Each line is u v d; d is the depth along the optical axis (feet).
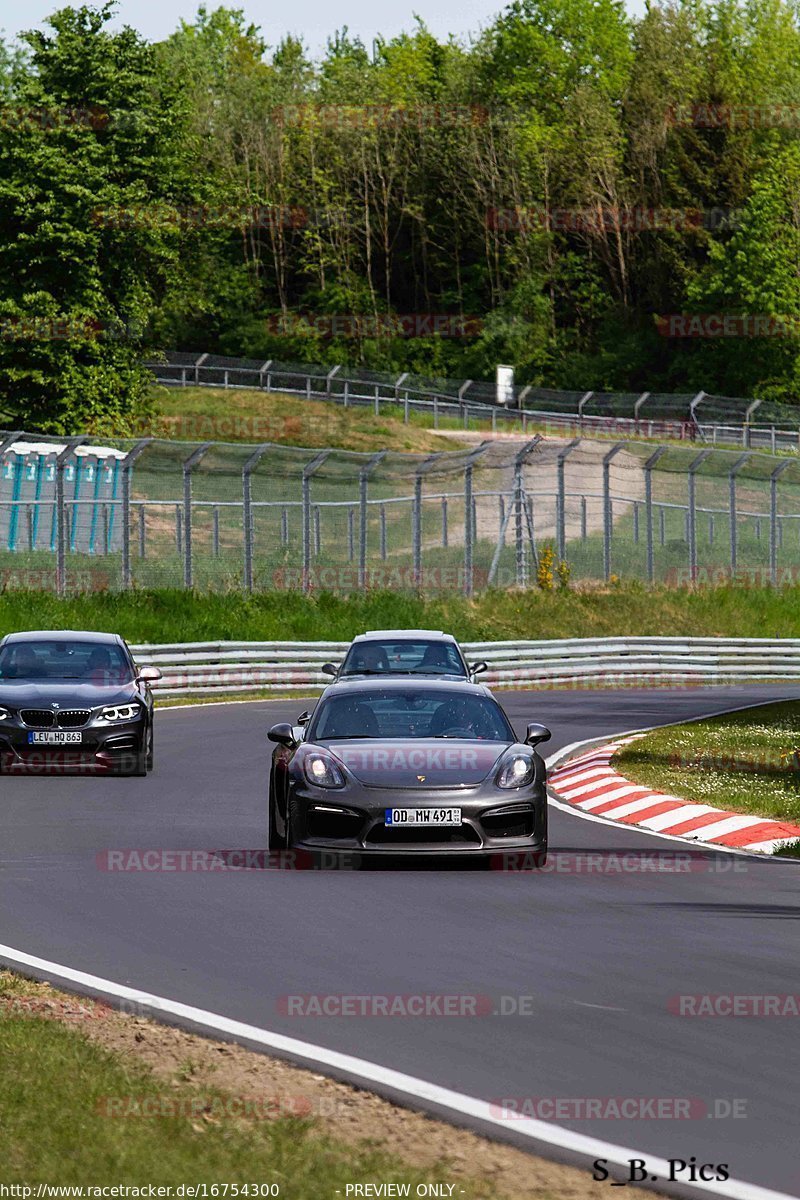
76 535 552.00
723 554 654.12
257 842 170.60
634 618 506.48
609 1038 90.38
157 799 207.00
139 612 434.71
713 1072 83.51
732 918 128.57
